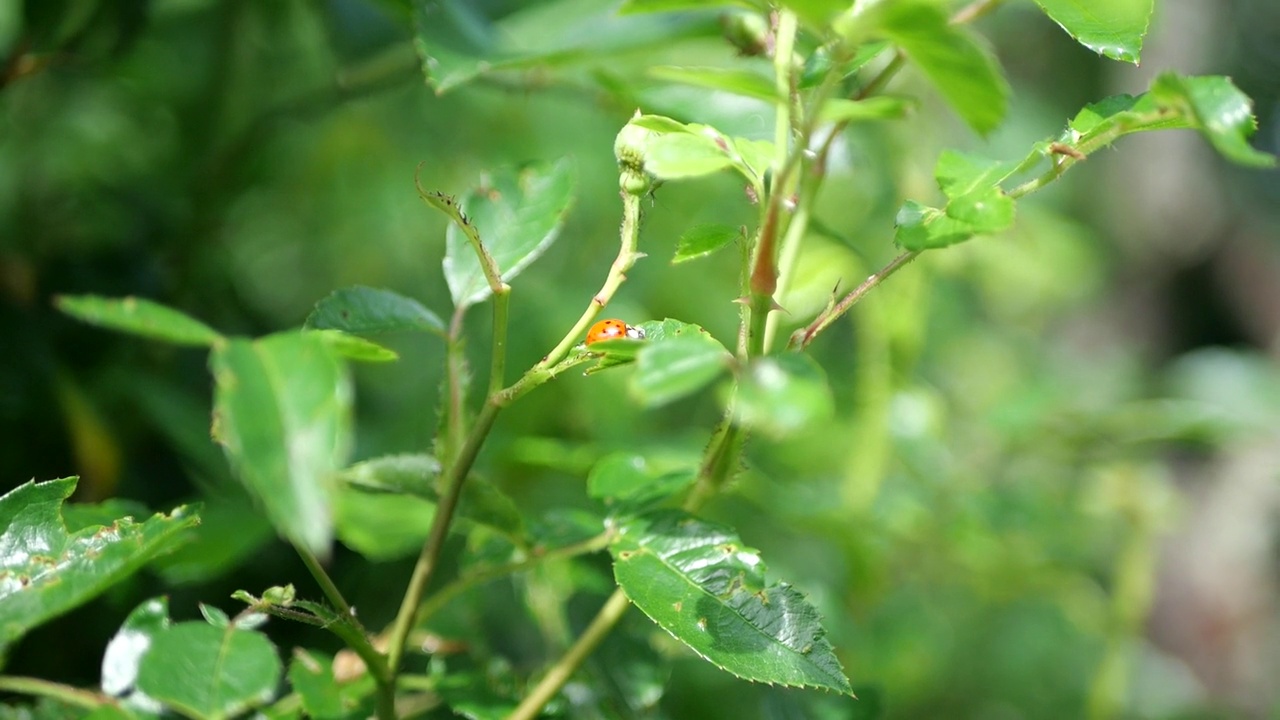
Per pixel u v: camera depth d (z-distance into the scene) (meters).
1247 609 1.08
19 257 0.52
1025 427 0.63
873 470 0.58
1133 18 0.40
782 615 0.39
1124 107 0.40
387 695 0.41
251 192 0.68
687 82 0.38
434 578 0.52
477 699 0.43
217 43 0.60
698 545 0.40
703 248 0.40
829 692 0.45
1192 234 1.18
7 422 0.50
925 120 0.68
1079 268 0.78
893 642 0.69
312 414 0.43
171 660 0.40
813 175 0.43
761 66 0.48
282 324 0.65
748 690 0.51
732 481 0.42
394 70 0.54
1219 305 1.21
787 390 0.36
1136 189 1.17
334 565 0.52
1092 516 0.63
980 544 0.61
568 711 0.43
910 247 0.39
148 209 0.59
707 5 0.39
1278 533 1.10
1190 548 1.10
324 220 0.74
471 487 0.42
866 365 0.61
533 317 0.64
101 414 0.52
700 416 0.75
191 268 0.57
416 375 0.66
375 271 0.75
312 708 0.41
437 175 0.74
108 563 0.39
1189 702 0.92
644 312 0.69
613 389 0.61
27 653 0.48
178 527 0.39
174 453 0.54
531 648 0.47
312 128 0.70
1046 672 0.85
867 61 0.41
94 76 0.58
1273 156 0.37
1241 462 1.09
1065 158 0.40
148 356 0.54
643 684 0.44
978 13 0.42
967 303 0.93
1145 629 1.10
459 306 0.42
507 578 0.48
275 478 0.43
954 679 0.79
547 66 0.48
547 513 0.44
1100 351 1.18
